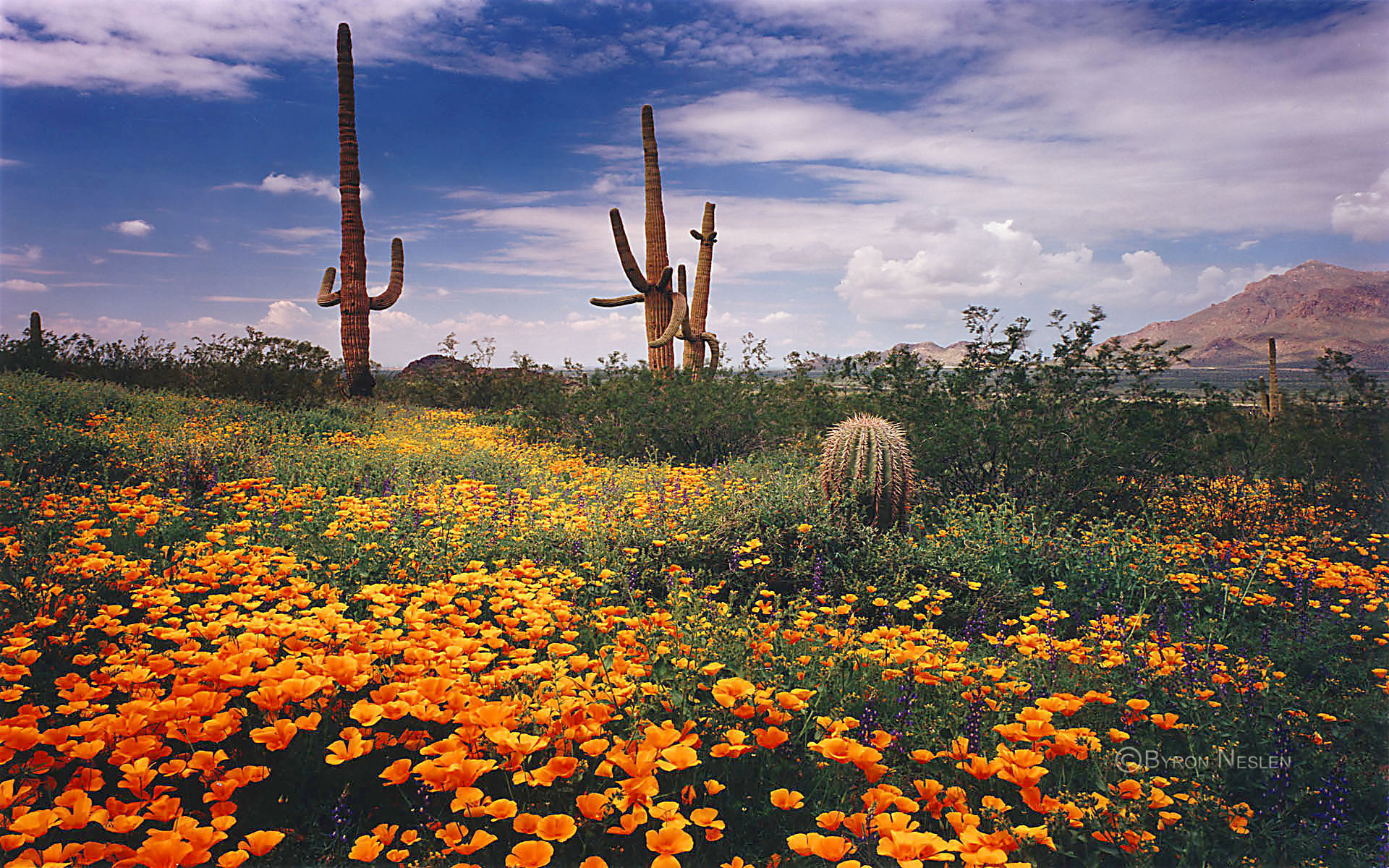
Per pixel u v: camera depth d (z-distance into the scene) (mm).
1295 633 3943
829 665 3105
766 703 2412
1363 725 2811
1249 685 2994
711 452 10594
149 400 11227
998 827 2062
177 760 2117
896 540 5340
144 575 3801
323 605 3908
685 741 2248
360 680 2393
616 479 7645
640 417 10594
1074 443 6789
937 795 2152
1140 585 4848
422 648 2623
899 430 7316
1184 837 2164
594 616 3629
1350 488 6617
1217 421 6895
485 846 1985
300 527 5234
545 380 13961
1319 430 6809
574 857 2041
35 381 11250
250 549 4312
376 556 4562
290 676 2342
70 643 2998
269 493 6070
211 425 9781
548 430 11641
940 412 7379
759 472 8359
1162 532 6309
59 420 8945
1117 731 2502
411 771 1987
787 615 4039
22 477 6336
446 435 11539
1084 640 3779
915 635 3459
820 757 2420
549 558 4844
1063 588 4852
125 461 6957
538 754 2307
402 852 1810
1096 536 5688
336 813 2031
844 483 5543
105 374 14148
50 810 1795
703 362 15242
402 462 7949
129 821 1803
